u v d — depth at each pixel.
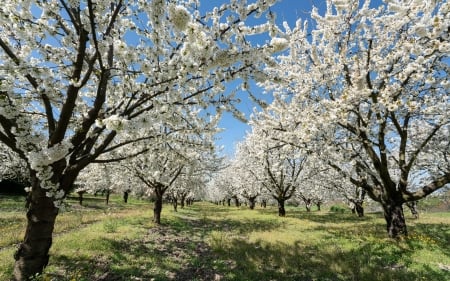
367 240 10.30
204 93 5.95
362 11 8.59
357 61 8.63
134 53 4.50
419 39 7.70
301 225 16.28
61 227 13.29
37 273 5.05
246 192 37.94
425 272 6.97
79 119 6.50
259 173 25.20
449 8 6.02
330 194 27.86
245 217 22.16
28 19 4.57
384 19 8.27
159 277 6.75
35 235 5.24
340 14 9.05
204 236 12.86
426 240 9.60
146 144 7.88
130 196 59.84
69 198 38.91
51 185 4.78
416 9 6.46
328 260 8.16
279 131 12.00
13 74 4.43
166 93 5.16
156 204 16.08
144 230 13.09
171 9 3.45
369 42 9.01
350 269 7.35
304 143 10.30
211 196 67.38
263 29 4.77
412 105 7.12
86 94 7.07
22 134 4.60
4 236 10.81
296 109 10.80
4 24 4.89
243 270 7.56
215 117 7.89
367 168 10.75
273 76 4.99
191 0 6.05
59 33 4.86
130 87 4.83
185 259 8.62
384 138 10.74
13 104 4.61
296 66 10.92
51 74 4.50
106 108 6.13
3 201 27.61
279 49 4.42
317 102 10.41
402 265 7.67
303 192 31.81
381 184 11.39
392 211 10.60
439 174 11.73
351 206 27.02
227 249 9.75
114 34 5.63
